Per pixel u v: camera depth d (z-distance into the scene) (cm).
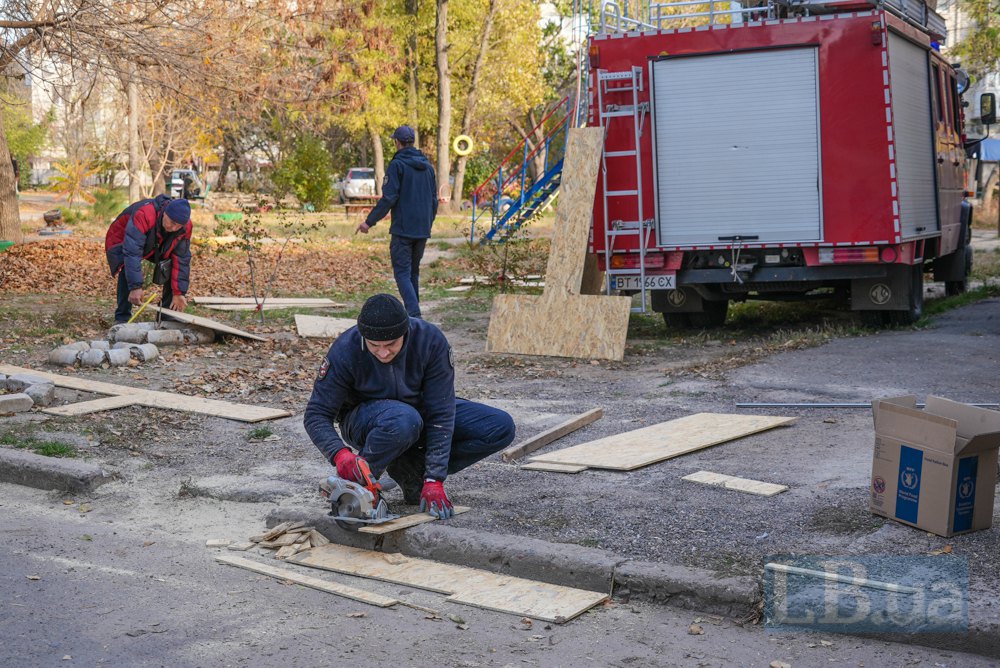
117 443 665
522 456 634
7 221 2383
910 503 449
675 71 1054
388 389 472
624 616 396
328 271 2008
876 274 1038
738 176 1045
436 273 1950
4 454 599
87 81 1822
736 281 1070
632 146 1073
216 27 1730
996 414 440
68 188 4231
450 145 4522
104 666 345
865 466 563
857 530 450
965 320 1139
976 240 2773
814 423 688
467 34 4325
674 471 576
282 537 480
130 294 1034
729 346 1069
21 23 1609
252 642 368
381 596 412
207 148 3766
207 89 1828
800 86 1023
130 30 1662
